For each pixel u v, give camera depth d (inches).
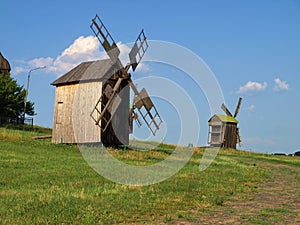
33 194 673.6
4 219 498.0
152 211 585.3
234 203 679.1
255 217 571.2
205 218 557.9
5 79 2578.7
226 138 2672.2
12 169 941.8
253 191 818.8
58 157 1200.2
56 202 601.3
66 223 494.9
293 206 668.7
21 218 507.2
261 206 659.4
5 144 1390.3
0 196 649.6
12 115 2556.6
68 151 1373.0
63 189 733.9
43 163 1062.4
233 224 526.9
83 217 520.7
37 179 838.5
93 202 616.1
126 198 663.1
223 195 748.6
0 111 2539.4
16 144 1429.6
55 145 1497.3
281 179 1074.7
